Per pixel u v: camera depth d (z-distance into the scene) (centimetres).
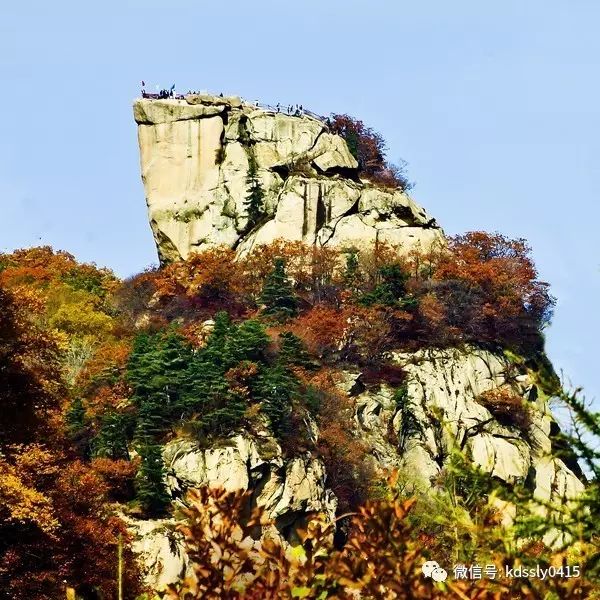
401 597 2245
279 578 2367
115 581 8288
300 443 17262
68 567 8144
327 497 17012
